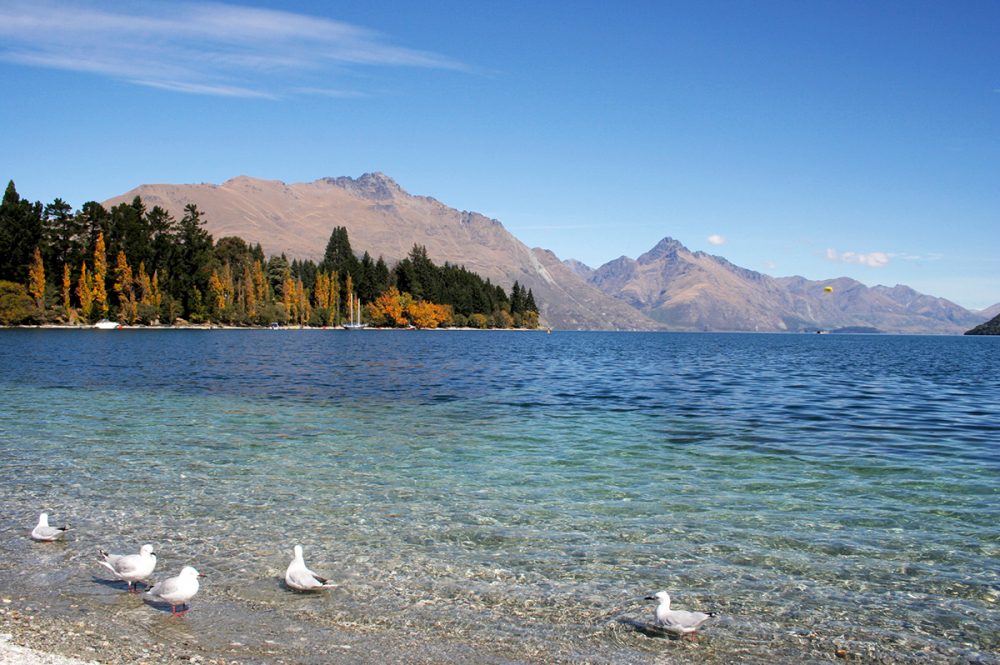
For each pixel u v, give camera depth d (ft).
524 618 38.91
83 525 53.11
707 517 56.03
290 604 40.24
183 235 571.28
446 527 53.21
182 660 33.55
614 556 47.80
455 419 104.27
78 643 35.09
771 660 35.12
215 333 486.38
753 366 263.08
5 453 77.05
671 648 36.01
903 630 38.24
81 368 184.65
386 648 35.32
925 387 172.76
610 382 174.70
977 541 50.98
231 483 65.10
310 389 144.05
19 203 481.87
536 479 67.56
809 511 57.77
